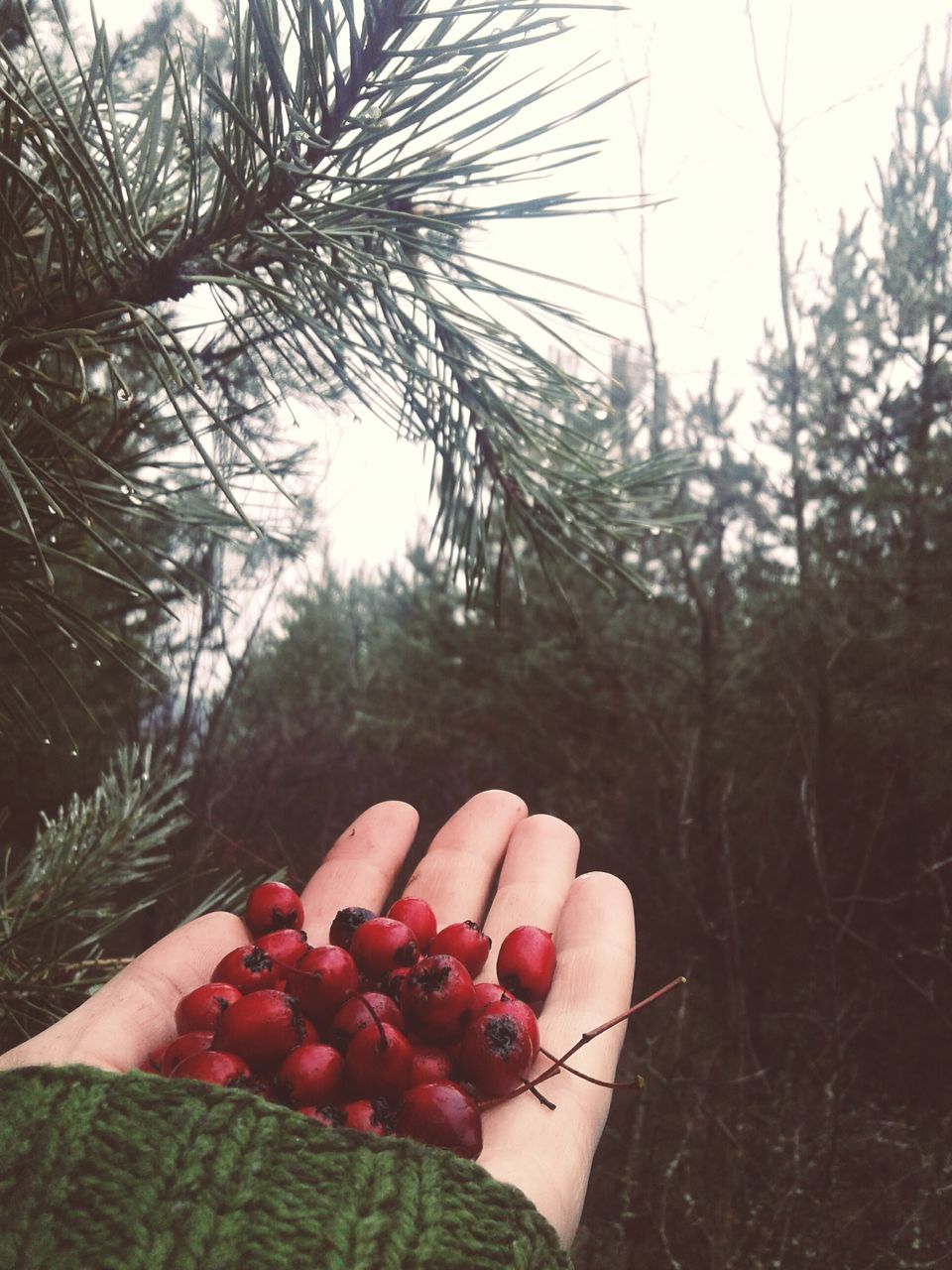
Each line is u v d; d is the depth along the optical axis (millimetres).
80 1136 147
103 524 161
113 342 146
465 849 294
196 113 160
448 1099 173
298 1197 145
